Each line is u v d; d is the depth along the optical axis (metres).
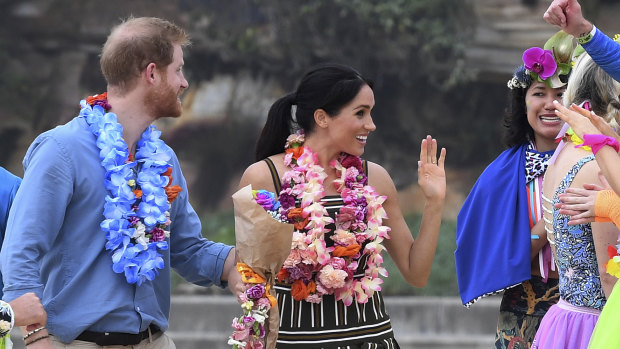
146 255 11.34
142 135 11.81
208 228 50.62
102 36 56.47
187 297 38.88
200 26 56.84
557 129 14.10
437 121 56.41
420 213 52.41
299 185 12.28
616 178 10.47
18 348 33.41
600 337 10.59
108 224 11.12
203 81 56.84
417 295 40.62
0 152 55.22
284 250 11.30
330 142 12.54
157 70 11.47
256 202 11.24
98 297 11.14
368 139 56.53
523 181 14.25
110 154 11.16
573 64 13.27
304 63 56.84
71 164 11.11
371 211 12.45
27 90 55.91
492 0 55.06
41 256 10.88
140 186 11.59
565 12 11.99
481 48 55.34
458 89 56.19
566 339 11.82
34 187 10.88
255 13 57.12
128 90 11.52
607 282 11.31
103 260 11.27
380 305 12.59
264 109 56.56
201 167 55.62
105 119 11.30
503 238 14.06
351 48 56.38
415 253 12.84
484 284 14.05
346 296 12.13
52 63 56.38
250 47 56.56
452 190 54.81
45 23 56.22
